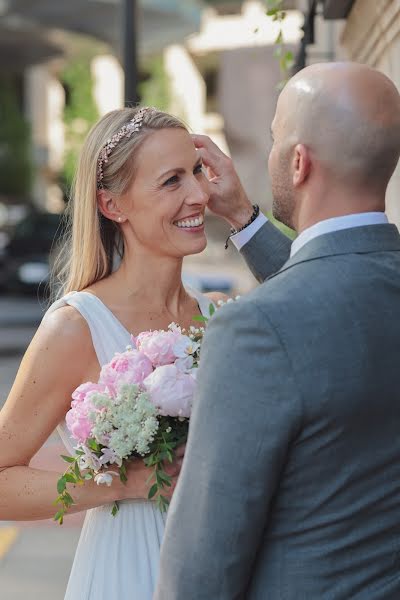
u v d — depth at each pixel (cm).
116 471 226
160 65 3269
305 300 167
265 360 164
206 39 2616
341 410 164
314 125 171
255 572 173
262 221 275
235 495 165
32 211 1941
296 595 169
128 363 218
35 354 236
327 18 411
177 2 1683
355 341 165
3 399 903
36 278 1723
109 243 259
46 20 1716
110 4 1588
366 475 168
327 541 169
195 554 168
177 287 262
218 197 273
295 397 162
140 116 247
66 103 3694
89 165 251
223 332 169
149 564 236
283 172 179
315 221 177
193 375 215
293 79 178
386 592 170
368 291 169
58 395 237
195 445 170
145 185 244
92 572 239
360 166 170
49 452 511
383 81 172
